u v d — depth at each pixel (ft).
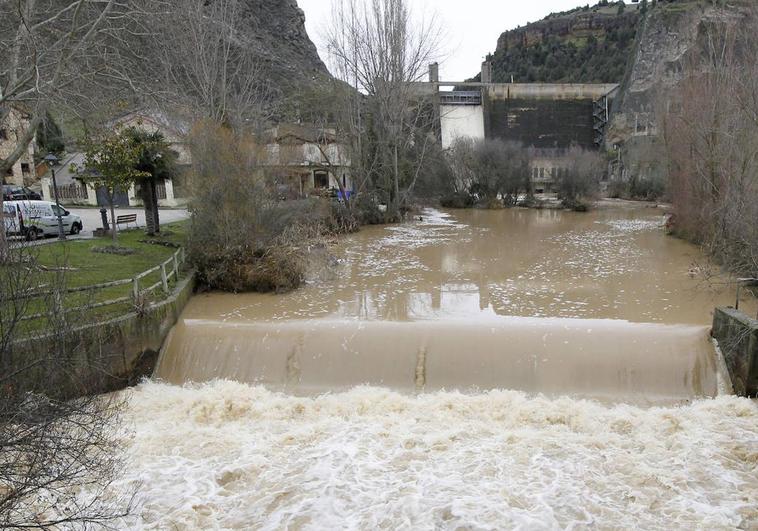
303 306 41.19
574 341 31.96
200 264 46.06
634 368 29.89
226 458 23.61
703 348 30.89
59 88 38.91
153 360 32.55
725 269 44.06
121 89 51.55
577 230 82.17
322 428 25.88
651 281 47.11
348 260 60.34
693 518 19.39
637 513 19.70
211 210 47.16
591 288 45.14
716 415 26.18
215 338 34.12
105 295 35.06
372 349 32.42
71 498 17.33
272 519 19.79
